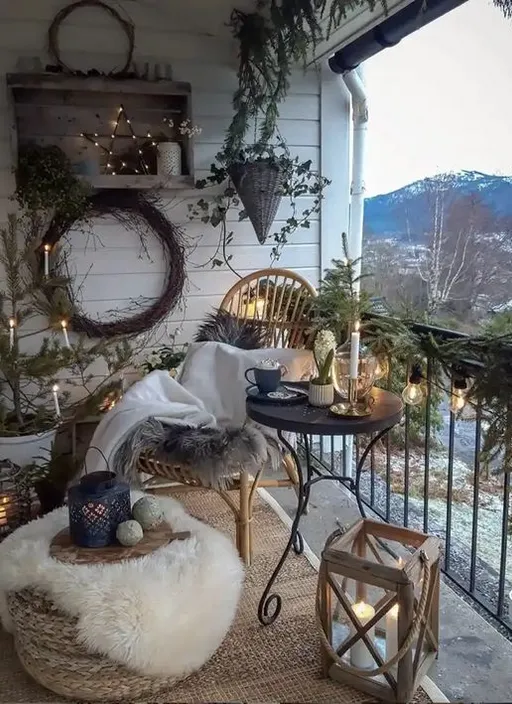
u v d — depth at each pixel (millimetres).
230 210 3584
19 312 2998
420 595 1654
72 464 2789
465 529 2646
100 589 1593
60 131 3336
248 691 1729
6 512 2467
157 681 1685
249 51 3070
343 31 3025
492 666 1835
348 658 1789
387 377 2465
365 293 2797
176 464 2143
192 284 3584
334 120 3662
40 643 1661
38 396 3125
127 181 3252
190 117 3311
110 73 3240
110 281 3461
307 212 3688
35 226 3133
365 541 1889
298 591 2188
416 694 1705
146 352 3553
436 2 2445
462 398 2004
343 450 3230
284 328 3109
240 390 2637
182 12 3293
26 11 3154
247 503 2305
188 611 1643
